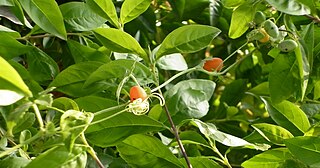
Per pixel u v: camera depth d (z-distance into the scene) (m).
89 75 0.48
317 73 0.56
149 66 0.49
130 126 0.45
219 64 0.53
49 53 0.62
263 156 0.48
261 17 0.53
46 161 0.34
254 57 0.81
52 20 0.45
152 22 0.66
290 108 0.51
